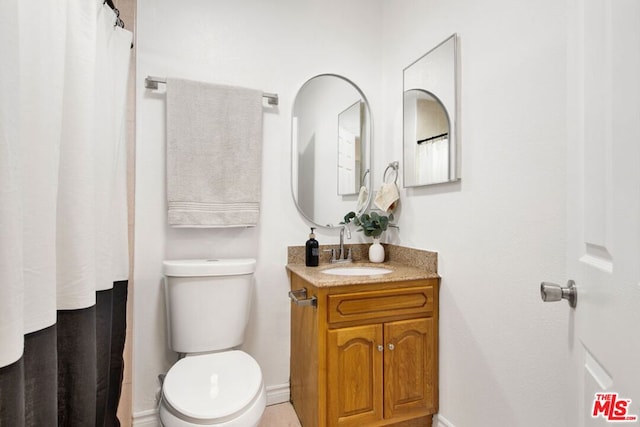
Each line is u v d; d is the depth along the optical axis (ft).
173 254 5.71
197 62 5.91
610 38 1.98
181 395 3.84
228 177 5.82
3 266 1.94
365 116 7.04
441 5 5.37
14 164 2.03
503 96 4.22
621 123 1.85
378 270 6.10
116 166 4.50
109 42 4.22
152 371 5.58
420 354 5.26
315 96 6.67
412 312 5.21
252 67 6.24
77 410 3.08
